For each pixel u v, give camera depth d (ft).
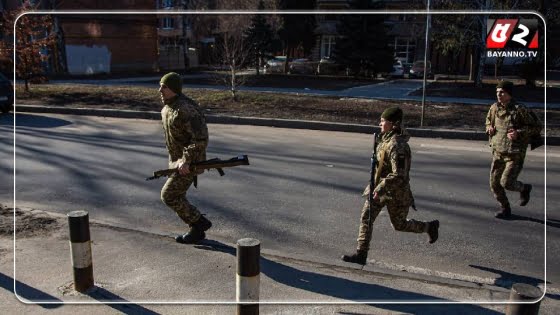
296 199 20.70
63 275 12.66
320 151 31.14
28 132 36.40
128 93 58.80
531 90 70.64
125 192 21.31
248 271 9.78
